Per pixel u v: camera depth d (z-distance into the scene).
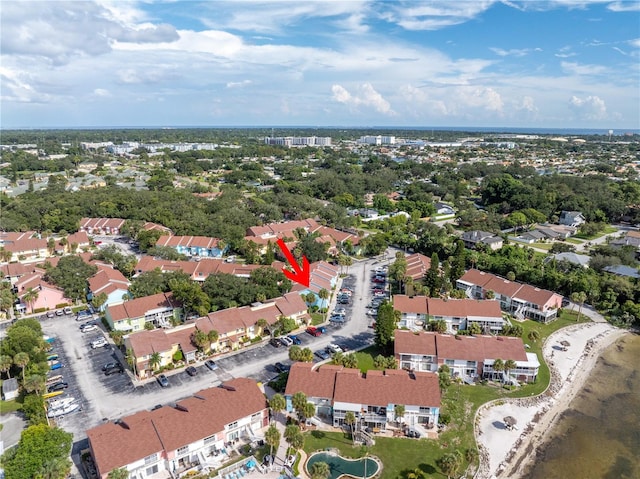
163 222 189.00
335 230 187.25
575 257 151.00
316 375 78.94
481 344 90.88
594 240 190.50
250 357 94.69
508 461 68.81
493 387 86.81
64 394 81.38
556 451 71.50
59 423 73.31
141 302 108.81
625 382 91.19
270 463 64.88
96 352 96.75
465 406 80.62
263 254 159.88
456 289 130.88
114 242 180.75
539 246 180.88
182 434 65.12
